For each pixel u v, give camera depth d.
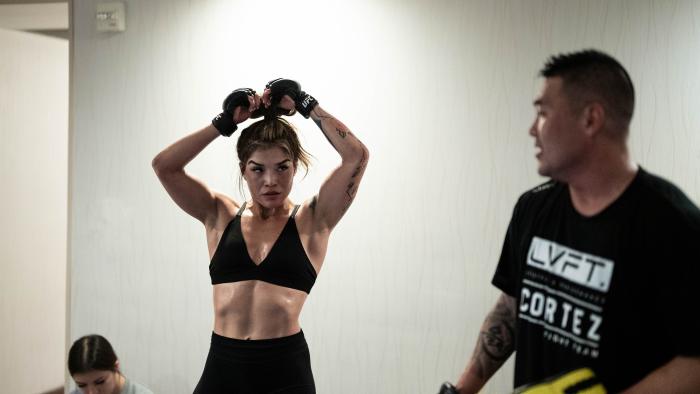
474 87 2.44
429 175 2.49
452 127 2.46
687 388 1.06
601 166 1.17
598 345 1.14
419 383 2.54
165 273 2.77
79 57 2.82
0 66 3.23
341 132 1.91
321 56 2.56
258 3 2.61
